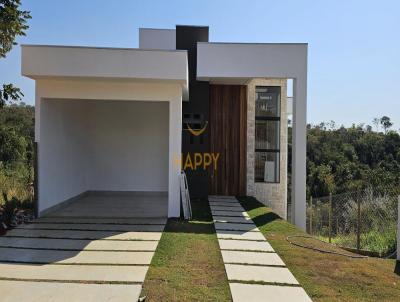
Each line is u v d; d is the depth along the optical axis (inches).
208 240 251.6
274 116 515.8
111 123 483.2
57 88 316.5
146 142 486.0
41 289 157.5
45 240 241.6
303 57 388.8
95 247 225.9
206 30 471.2
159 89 322.3
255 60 388.8
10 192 378.9
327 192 1079.6
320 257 219.0
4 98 325.1
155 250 220.8
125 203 413.4
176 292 158.1
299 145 390.6
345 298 158.7
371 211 405.7
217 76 388.2
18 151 548.1
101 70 293.3
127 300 147.9
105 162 482.9
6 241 237.9
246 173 504.4
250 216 349.4
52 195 346.6
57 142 356.8
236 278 177.9
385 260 228.1
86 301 146.1
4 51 322.0
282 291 163.5
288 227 304.7
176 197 329.1
